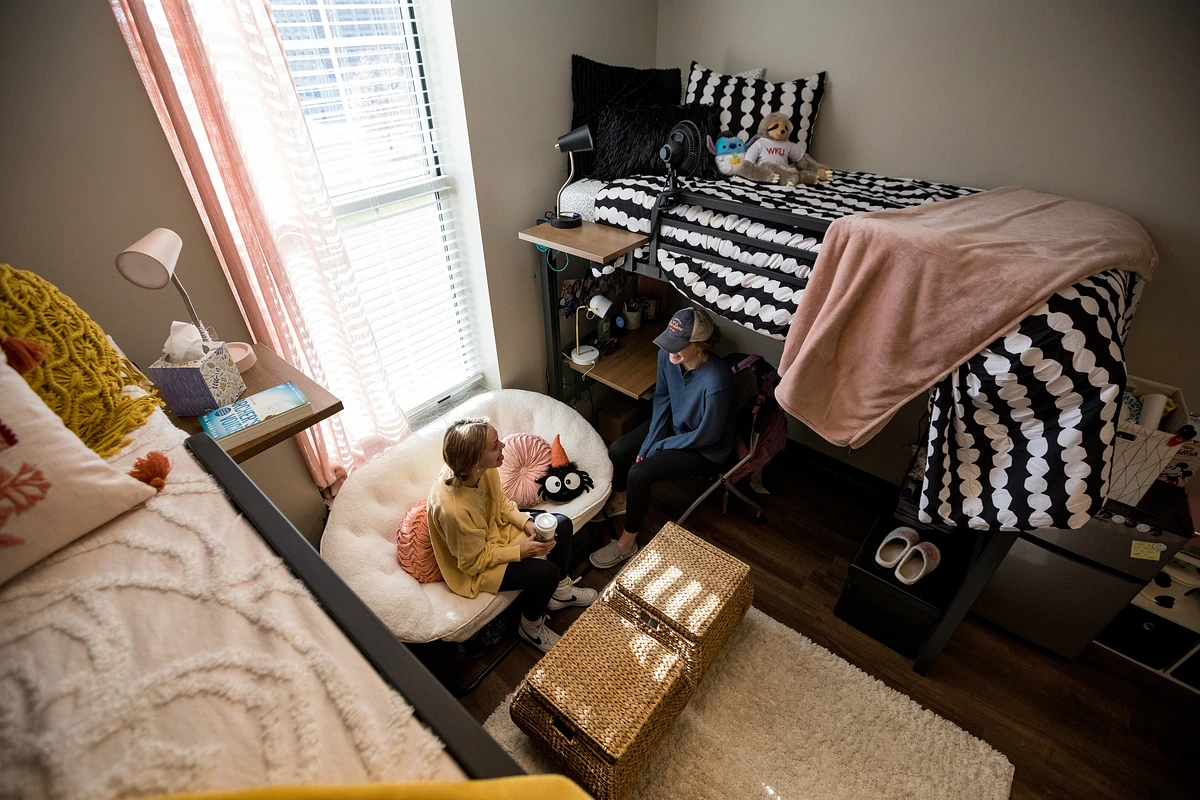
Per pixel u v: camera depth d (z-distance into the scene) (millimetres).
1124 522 1639
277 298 1681
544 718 1531
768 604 2213
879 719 1804
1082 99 1778
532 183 2361
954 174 2119
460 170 2137
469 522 1723
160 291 1489
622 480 2561
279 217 1647
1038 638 2008
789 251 1717
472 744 572
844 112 2275
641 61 2654
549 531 1887
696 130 1950
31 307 892
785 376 1667
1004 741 1771
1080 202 1783
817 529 2562
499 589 1823
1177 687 1918
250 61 1401
